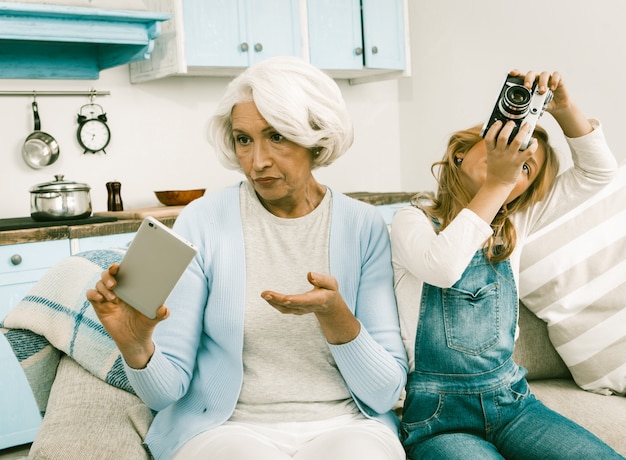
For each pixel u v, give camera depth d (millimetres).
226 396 1197
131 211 2994
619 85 3246
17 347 1370
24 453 2635
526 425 1235
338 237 1275
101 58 3209
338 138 1196
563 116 1349
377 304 1266
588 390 1608
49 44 3107
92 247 2676
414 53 4242
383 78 4016
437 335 1276
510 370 1288
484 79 3859
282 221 1264
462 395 1252
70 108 3207
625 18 3186
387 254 1321
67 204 2711
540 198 1392
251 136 1173
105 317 1032
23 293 2535
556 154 1423
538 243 1639
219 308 1220
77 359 1351
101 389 1302
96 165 3293
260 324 1213
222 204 1289
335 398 1227
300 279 1242
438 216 1373
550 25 3506
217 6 3184
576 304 1610
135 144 3408
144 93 3428
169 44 3127
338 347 1156
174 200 3154
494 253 1331
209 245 1244
